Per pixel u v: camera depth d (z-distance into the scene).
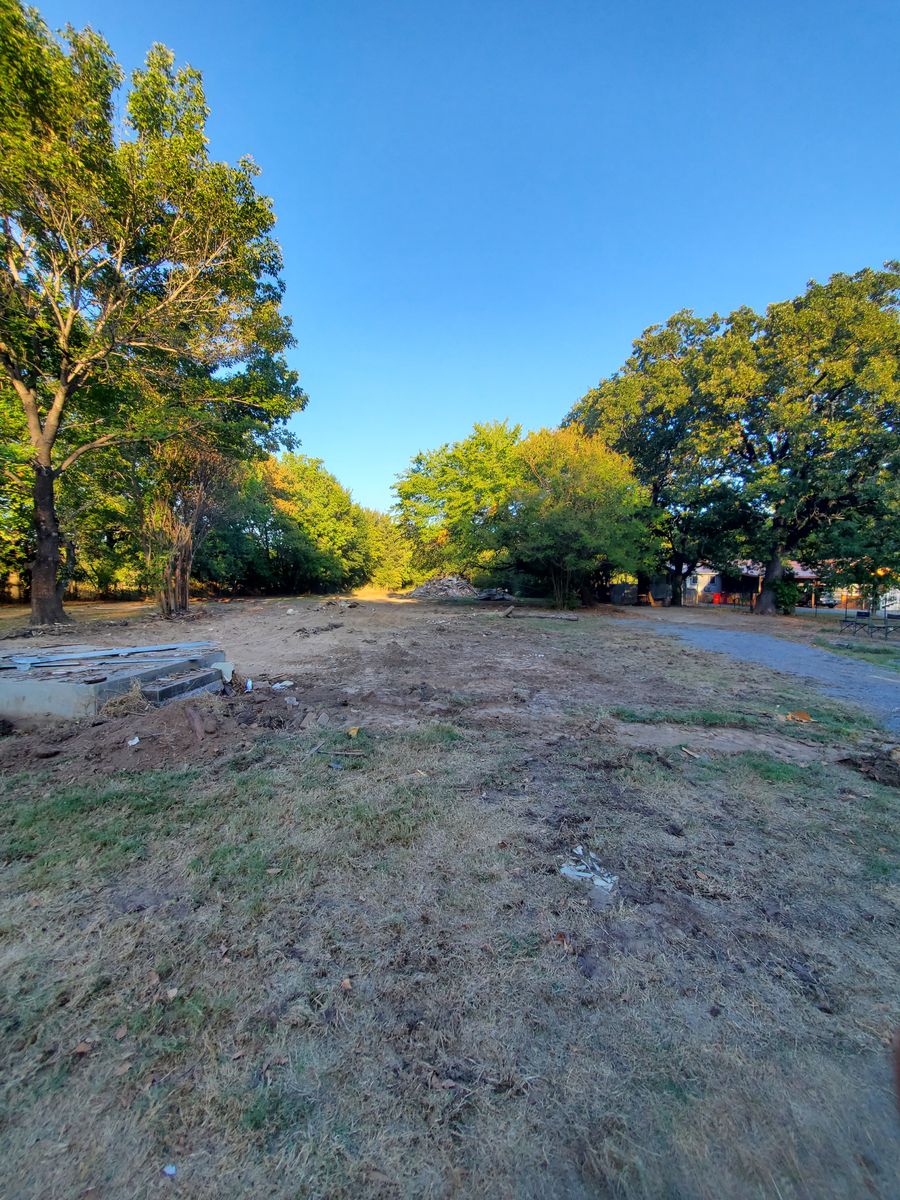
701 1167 1.19
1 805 2.89
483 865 2.43
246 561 30.02
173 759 3.61
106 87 9.81
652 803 3.15
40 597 12.32
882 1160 1.21
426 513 25.30
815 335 17.34
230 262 11.39
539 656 8.80
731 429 19.11
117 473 15.31
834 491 17.38
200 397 12.97
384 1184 1.15
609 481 19.64
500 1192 1.14
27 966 1.74
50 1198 1.09
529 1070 1.42
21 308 10.55
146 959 1.78
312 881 2.27
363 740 4.11
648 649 9.96
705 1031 1.55
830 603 31.23
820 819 2.98
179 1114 1.28
